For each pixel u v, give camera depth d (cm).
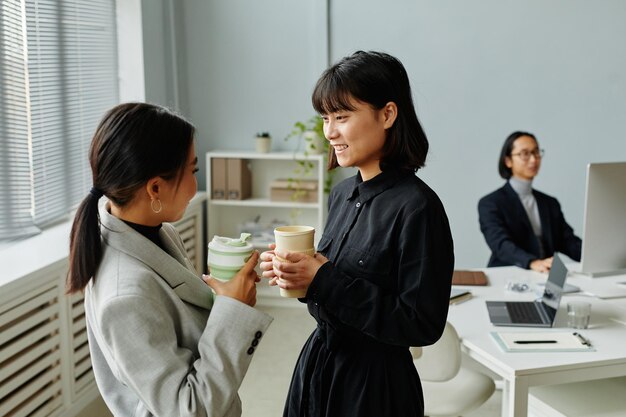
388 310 154
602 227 286
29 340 265
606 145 486
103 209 142
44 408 280
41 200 340
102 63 405
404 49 478
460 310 269
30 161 329
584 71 477
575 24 471
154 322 133
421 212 156
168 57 473
